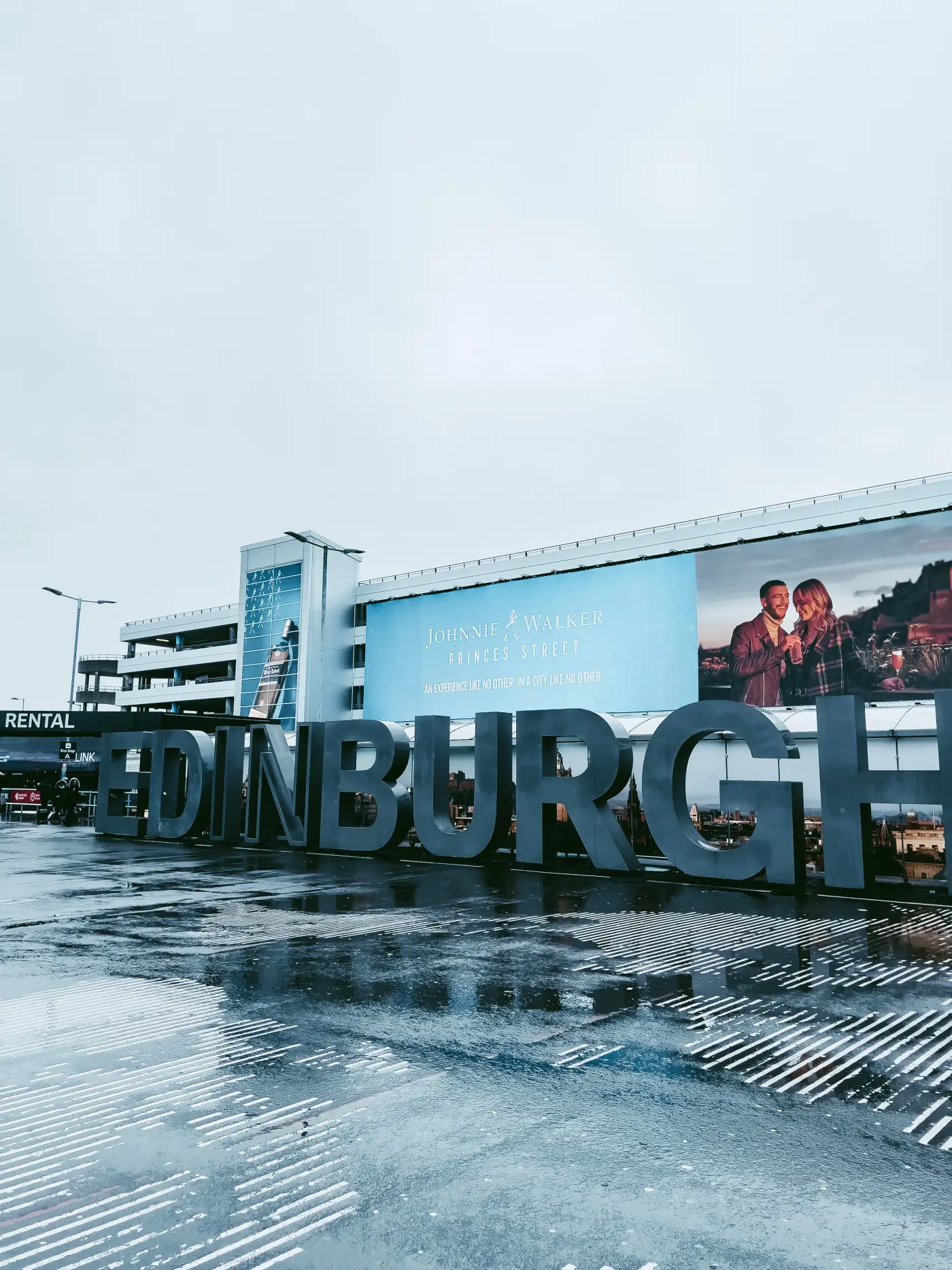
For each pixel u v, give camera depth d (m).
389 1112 5.98
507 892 17.00
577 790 20.78
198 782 28.70
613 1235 4.42
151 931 12.83
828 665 37.41
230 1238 4.38
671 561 42.34
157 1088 6.44
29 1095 6.30
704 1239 4.38
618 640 43.56
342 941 11.98
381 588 55.31
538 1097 6.25
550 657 45.75
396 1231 4.45
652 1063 6.98
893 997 9.02
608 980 9.73
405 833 24.31
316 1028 7.90
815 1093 6.33
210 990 9.27
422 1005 8.66
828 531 38.19
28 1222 4.54
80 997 8.98
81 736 46.00
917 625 35.59
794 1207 4.70
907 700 35.44
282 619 55.66
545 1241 4.36
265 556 57.34
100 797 32.66
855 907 15.16
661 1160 5.26
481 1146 5.45
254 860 23.42
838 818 17.23
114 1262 4.17
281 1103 6.13
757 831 17.94
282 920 13.80
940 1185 4.96
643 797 19.59
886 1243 4.36
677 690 41.41
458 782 31.69
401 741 24.20
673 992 9.17
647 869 21.61
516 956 11.05
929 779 16.36
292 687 54.34
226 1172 5.09
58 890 17.42
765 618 39.34
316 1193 4.85
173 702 71.81
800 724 25.56
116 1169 5.13
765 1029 7.88
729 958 10.88
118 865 22.09
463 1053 7.21
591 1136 5.60
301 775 26.70
